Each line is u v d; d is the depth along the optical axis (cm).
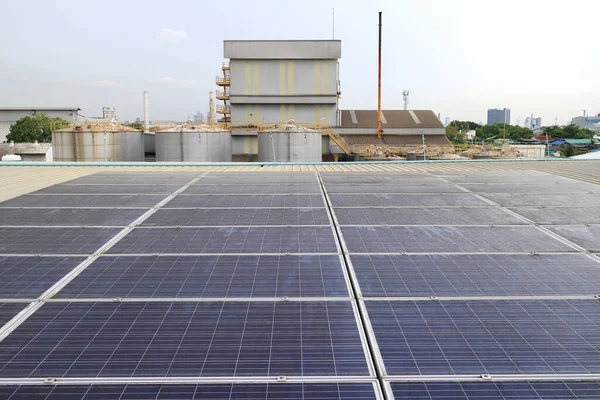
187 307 550
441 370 430
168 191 1318
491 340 480
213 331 495
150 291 595
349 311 541
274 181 1543
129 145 3947
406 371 429
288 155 3703
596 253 745
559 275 650
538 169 1973
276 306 553
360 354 455
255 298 575
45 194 1268
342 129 6025
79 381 412
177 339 480
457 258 720
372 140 5994
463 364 439
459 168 2055
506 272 661
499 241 809
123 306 553
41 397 391
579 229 889
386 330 499
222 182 1513
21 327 503
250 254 739
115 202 1153
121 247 774
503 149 5872
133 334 489
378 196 1236
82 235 845
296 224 927
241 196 1234
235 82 5625
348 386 409
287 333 492
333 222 944
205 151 3791
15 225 917
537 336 488
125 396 394
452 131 12456
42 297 576
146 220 959
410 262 702
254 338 482
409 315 531
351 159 5528
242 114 5697
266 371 428
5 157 2812
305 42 5566
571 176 1698
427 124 6247
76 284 617
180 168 2094
